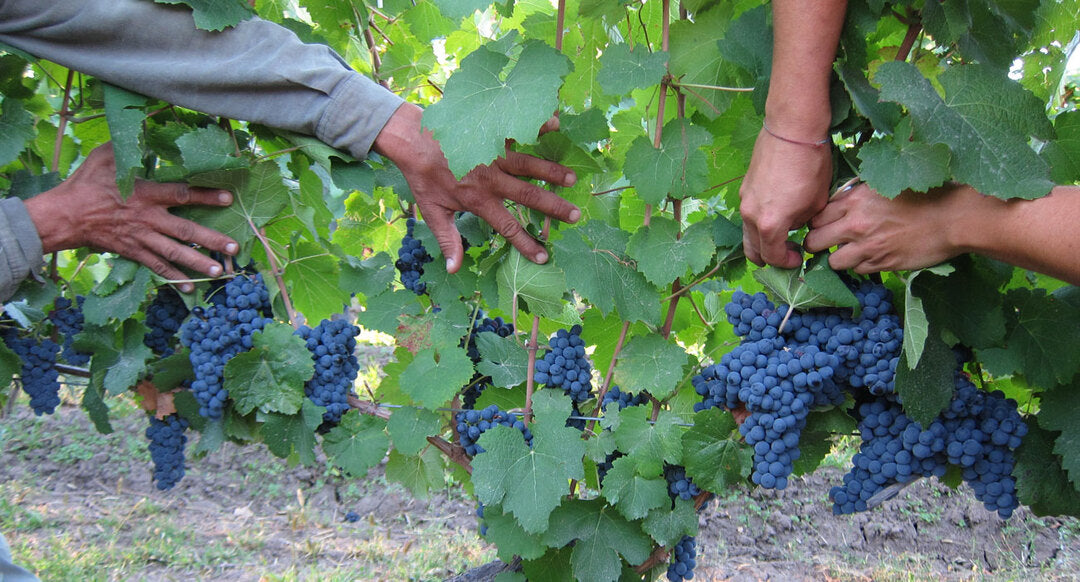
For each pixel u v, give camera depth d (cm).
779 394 146
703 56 163
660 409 176
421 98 265
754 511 493
